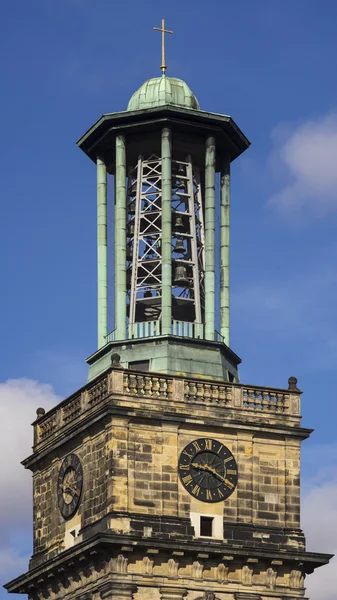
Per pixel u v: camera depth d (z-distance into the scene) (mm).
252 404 103312
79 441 103875
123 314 105375
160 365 103125
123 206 106938
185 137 108438
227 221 109375
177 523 99688
